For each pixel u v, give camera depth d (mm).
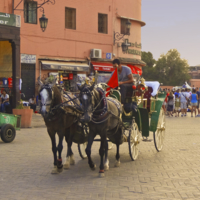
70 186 6496
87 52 26891
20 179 7039
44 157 9281
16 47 21141
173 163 8586
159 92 10781
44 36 24406
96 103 7211
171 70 80188
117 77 8672
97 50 26859
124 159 9164
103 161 8141
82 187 6418
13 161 8758
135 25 30656
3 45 22688
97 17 27531
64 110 7469
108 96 8711
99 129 7309
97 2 27531
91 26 27156
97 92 7277
